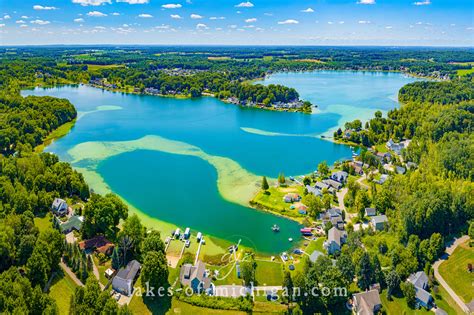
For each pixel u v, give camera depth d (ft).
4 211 398.62
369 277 315.78
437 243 356.59
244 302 297.33
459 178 517.14
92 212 382.83
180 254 366.02
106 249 356.79
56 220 395.96
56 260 324.39
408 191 458.91
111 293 308.81
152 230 382.01
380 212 447.01
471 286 323.37
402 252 342.03
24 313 250.16
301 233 409.49
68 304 297.74
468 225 414.00
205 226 420.77
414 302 303.89
